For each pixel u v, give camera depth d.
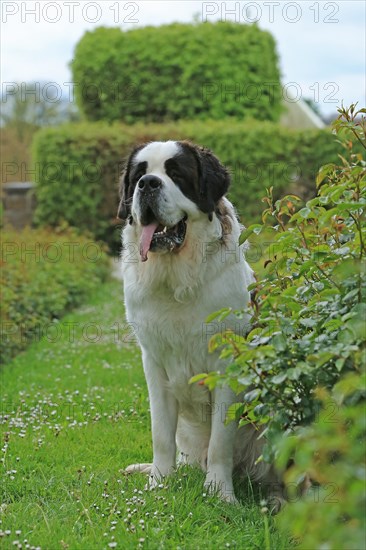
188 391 5.48
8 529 4.46
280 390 4.12
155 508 4.72
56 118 27.67
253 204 16.44
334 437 3.12
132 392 7.82
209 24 19.86
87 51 19.88
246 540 4.33
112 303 13.15
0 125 27.28
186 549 4.21
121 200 5.64
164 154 5.36
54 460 5.88
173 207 5.19
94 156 17.41
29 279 12.43
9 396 7.92
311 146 16.30
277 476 5.43
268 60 19.86
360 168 4.26
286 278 4.71
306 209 4.28
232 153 16.41
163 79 19.41
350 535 2.83
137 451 6.20
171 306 5.32
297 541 4.17
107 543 4.24
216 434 5.26
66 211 17.64
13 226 19.09
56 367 9.19
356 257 4.29
